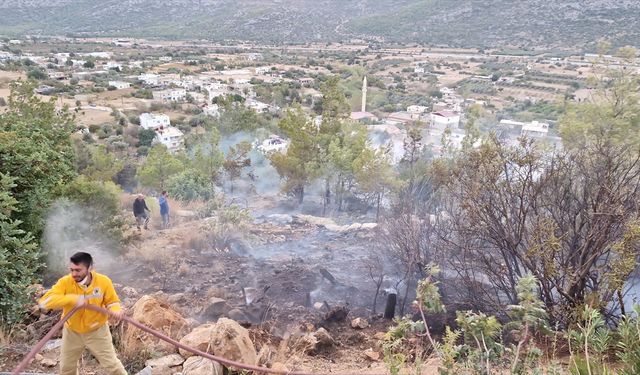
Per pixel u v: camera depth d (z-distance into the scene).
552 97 100.19
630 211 6.46
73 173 10.42
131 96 108.50
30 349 5.42
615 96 17.70
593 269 6.59
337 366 5.96
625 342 4.30
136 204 13.91
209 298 8.01
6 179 6.95
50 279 8.26
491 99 106.38
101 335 4.31
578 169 7.65
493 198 7.23
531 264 6.46
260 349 6.14
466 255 7.45
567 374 4.70
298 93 110.94
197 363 5.06
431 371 5.06
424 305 4.48
